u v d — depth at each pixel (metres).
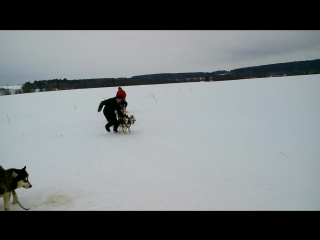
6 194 4.59
